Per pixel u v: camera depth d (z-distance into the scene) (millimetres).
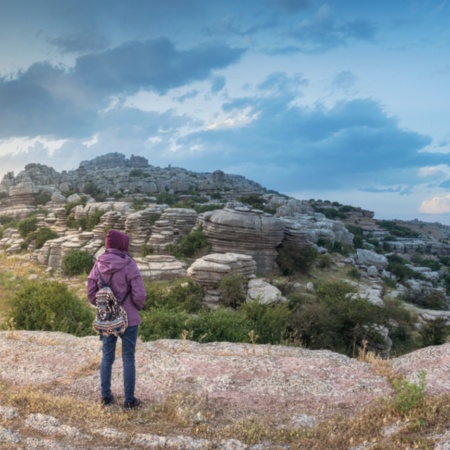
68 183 159500
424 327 30391
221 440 4301
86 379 6035
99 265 4941
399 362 6441
